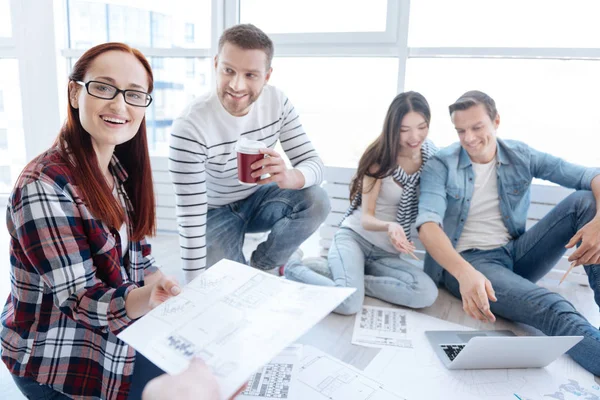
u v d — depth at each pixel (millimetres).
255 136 1521
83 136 832
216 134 1430
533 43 1906
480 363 1097
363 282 1548
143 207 981
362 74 2150
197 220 1386
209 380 542
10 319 822
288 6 2191
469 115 1509
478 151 1557
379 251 1720
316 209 1595
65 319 816
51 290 783
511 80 1963
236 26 1355
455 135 2037
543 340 1019
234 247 1642
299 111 2250
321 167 1608
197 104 1409
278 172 1330
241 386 607
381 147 1670
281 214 1664
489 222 1624
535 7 1872
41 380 806
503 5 1908
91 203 807
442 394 1019
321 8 2152
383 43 2080
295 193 1607
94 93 802
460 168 1604
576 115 1914
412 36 2057
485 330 1354
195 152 1369
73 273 737
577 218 1412
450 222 1639
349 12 2119
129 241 963
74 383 827
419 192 1694
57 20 2449
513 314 1374
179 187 1374
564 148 1959
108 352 818
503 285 1397
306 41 2178
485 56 1960
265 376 1013
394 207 1748
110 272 818
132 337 669
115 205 860
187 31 2303
